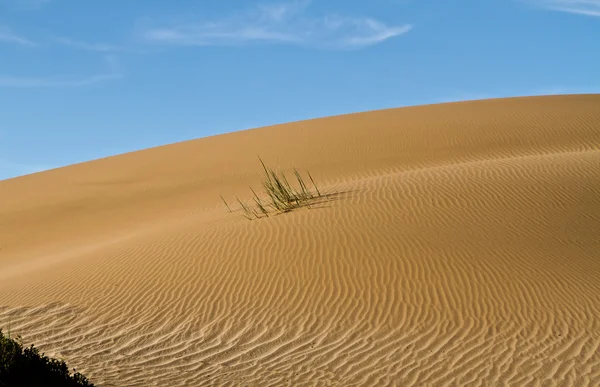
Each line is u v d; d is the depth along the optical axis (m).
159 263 14.39
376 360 9.59
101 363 9.75
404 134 32.72
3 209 33.97
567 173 17.42
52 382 6.95
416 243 13.38
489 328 10.37
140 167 37.88
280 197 18.25
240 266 13.48
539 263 12.34
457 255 12.79
